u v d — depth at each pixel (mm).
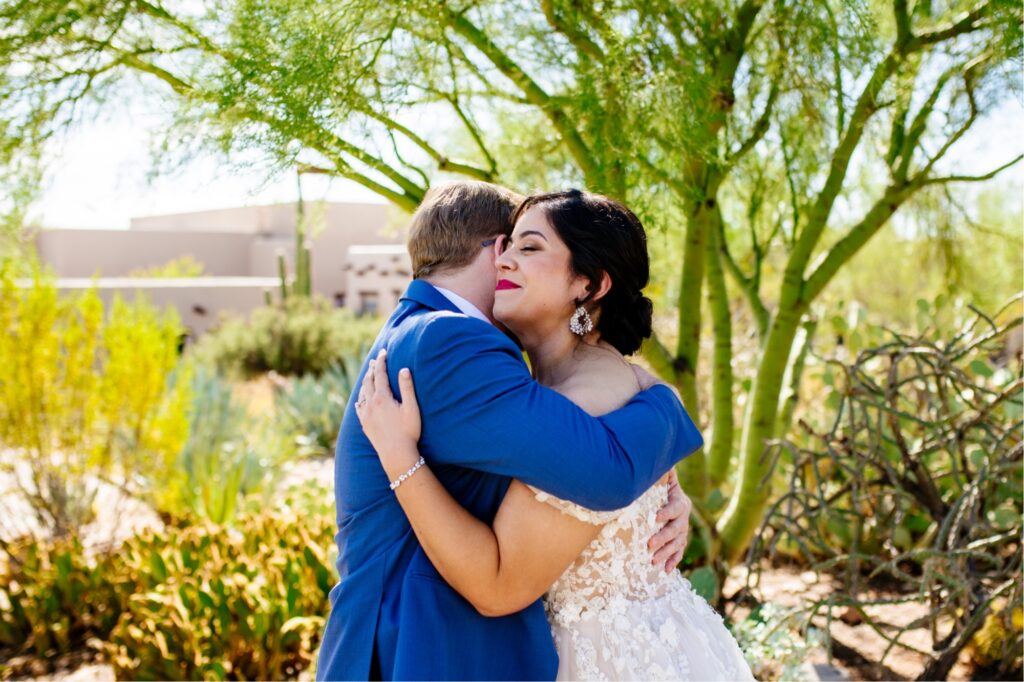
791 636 2879
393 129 2547
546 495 1365
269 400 10508
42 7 2350
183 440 5418
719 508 3605
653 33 2418
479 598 1369
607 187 2490
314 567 3664
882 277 8398
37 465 5059
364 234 27812
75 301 5098
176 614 3357
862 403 3234
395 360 1446
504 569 1372
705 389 5660
